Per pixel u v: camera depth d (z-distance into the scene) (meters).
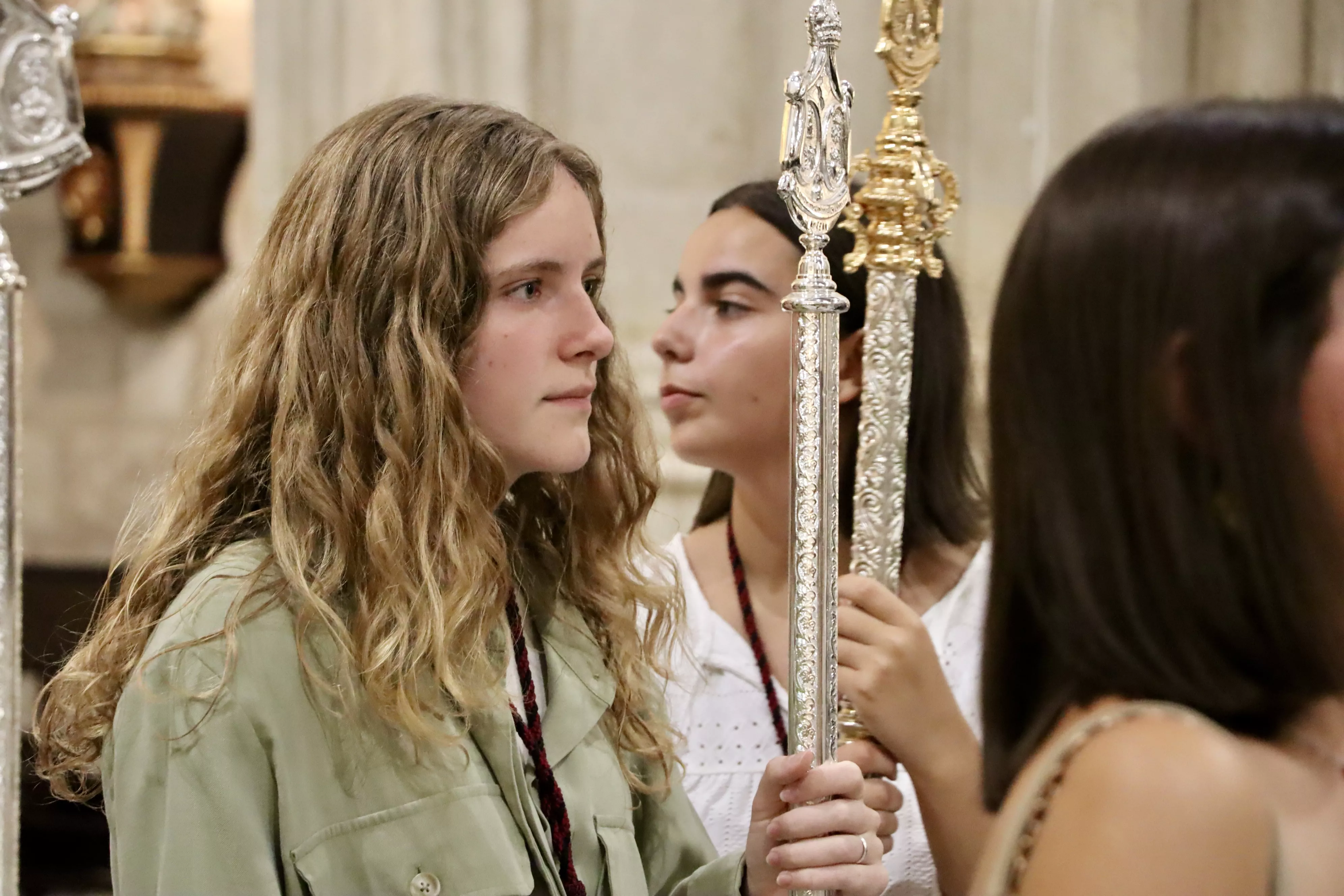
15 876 2.56
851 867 2.97
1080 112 7.95
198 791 2.86
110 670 3.14
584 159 3.42
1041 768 1.92
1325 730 1.95
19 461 2.59
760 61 7.63
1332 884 1.80
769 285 4.19
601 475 3.80
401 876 2.93
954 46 7.88
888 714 3.42
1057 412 2.03
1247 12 7.89
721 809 4.18
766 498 4.35
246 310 3.38
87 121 9.38
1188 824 1.75
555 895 3.15
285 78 7.77
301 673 2.99
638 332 7.41
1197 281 1.89
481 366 3.20
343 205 3.24
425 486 3.06
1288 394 1.87
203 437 3.31
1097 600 1.96
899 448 3.57
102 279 9.62
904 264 3.53
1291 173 1.90
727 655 4.34
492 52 7.40
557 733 3.41
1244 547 1.89
